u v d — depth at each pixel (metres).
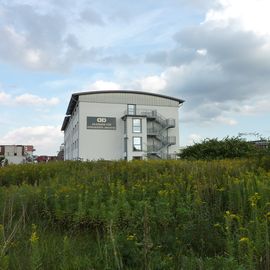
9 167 15.21
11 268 4.18
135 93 68.00
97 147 65.00
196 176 8.10
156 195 6.49
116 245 4.13
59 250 4.62
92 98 65.69
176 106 70.38
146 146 65.69
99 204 6.12
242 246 3.77
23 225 5.98
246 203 5.42
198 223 4.93
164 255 4.31
